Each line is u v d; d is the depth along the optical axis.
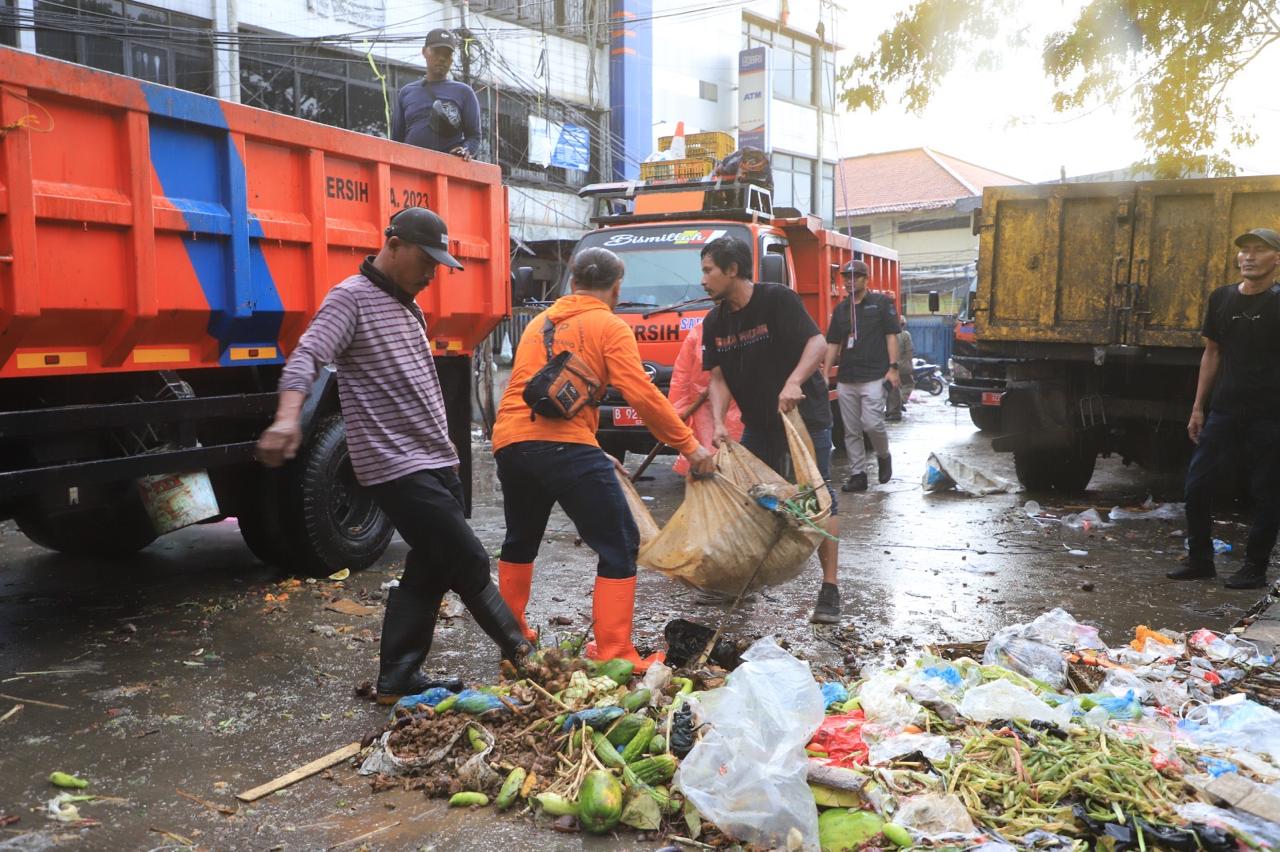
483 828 3.04
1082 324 8.24
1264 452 5.75
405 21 18.73
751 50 25.98
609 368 4.10
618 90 23.03
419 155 6.29
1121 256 7.99
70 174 4.37
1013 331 8.50
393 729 3.58
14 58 4.05
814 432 5.49
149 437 5.21
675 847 2.91
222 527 7.56
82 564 6.38
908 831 2.86
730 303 5.25
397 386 3.83
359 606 5.39
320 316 3.69
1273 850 2.71
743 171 11.05
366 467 3.82
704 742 3.08
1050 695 3.74
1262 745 3.38
